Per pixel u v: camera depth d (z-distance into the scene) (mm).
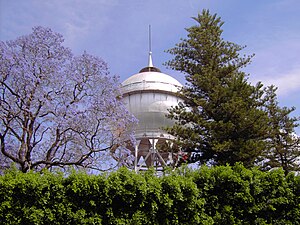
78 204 10961
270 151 24688
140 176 11711
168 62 23312
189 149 20984
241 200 12648
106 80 18938
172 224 11656
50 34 18609
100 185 11211
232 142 19469
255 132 20547
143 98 25078
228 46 23078
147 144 25750
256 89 21188
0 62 17375
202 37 22609
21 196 10586
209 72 21516
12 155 18125
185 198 11852
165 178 12031
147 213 11344
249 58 22781
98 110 18266
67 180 11188
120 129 19109
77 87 18531
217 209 12477
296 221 12984
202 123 20094
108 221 10992
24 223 10359
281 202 12852
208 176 12750
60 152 18781
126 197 11242
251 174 13102
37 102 17594
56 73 18094
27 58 17859
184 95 22453
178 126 20969
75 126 17766
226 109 19922
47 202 10680
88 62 18844
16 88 17516
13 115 17500
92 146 18359
